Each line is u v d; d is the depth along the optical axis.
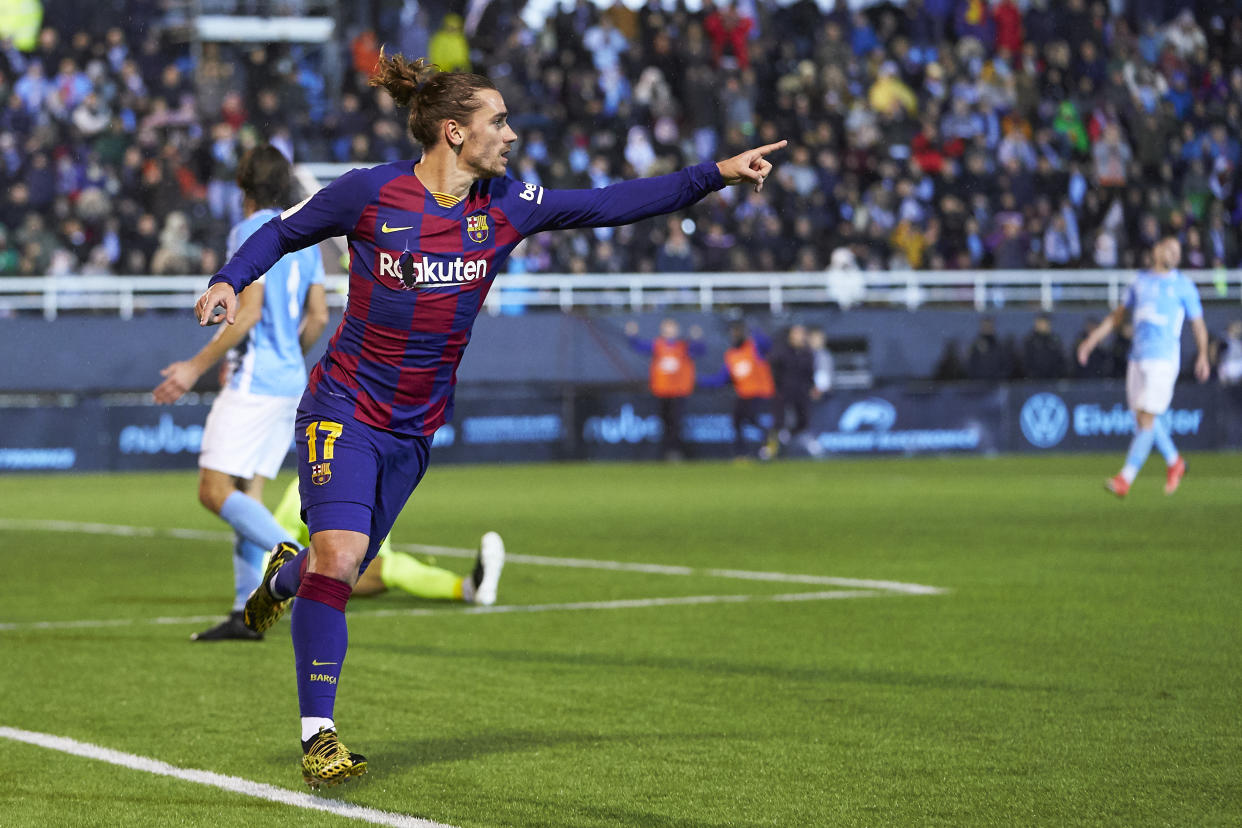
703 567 14.15
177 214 34.59
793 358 34.91
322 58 41.59
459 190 6.35
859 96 42.25
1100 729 7.10
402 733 7.18
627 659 9.20
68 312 33.94
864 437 35.62
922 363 37.03
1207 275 39.38
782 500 22.66
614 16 40.88
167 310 34.84
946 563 14.17
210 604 12.17
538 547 16.23
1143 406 20.75
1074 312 37.97
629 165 38.22
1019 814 5.65
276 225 6.27
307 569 6.58
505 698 8.02
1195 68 45.47
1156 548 15.36
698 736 7.05
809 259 37.72
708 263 38.06
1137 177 42.28
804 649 9.47
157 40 39.19
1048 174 40.69
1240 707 7.59
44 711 7.80
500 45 41.06
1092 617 10.66
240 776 6.39
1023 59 43.16
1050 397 36.81
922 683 8.29
